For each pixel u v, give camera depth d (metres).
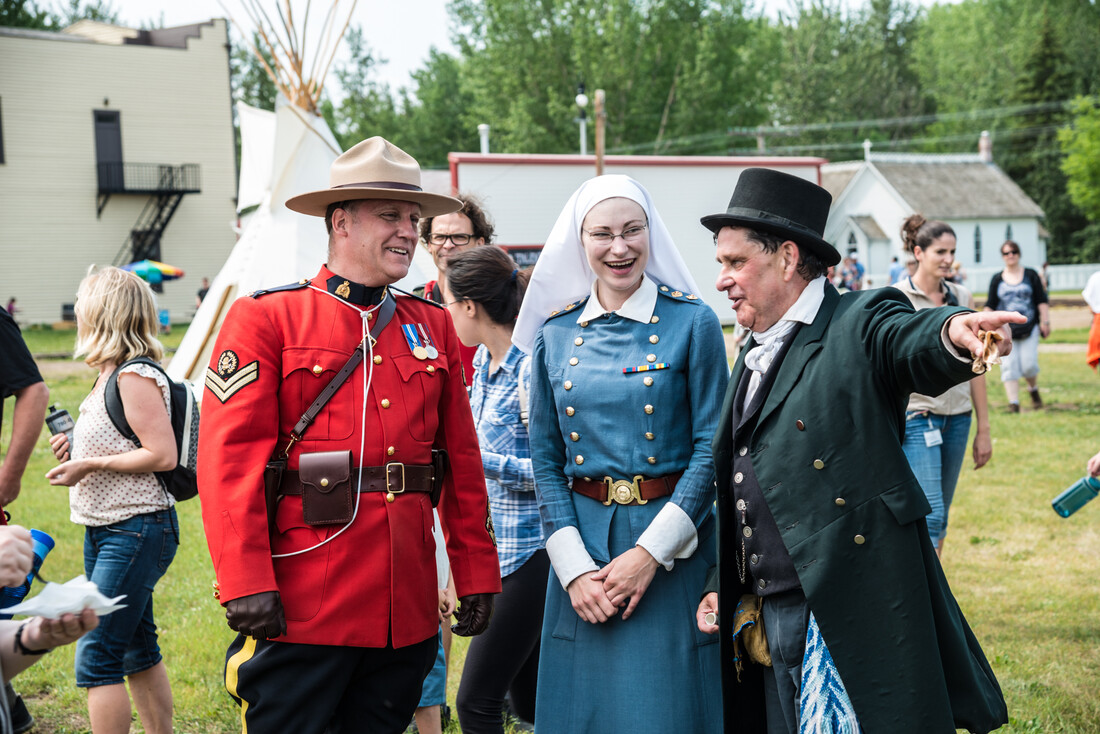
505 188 24.05
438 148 59.62
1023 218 48.25
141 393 3.59
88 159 34.69
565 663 3.03
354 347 2.68
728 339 22.00
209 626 5.26
